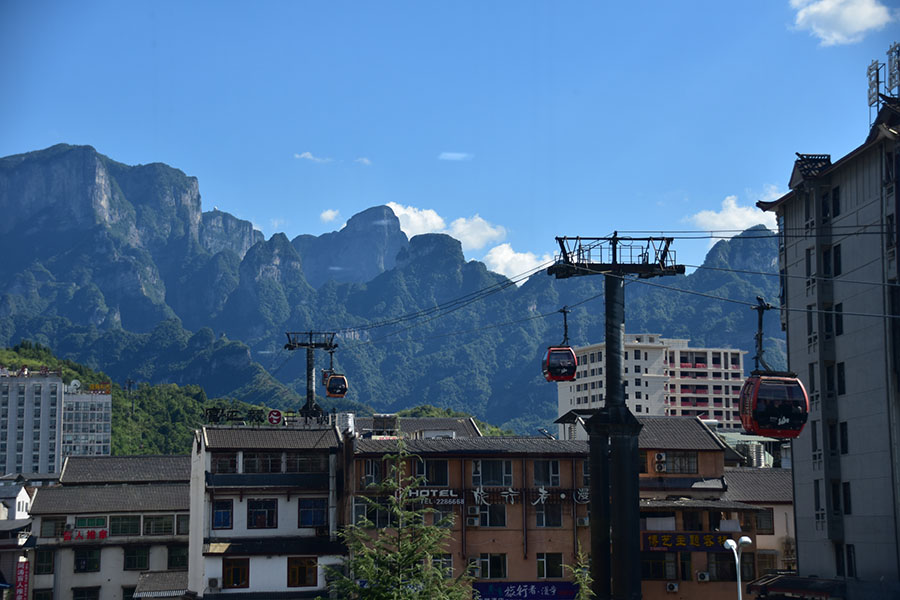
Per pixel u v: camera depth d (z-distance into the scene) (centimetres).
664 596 6619
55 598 8194
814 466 5925
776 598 5891
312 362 8469
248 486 6981
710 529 6788
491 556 6688
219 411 8156
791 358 6272
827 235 5947
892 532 5194
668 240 4838
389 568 3859
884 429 5303
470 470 6788
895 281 5238
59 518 8375
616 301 4778
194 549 7269
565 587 6675
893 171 5241
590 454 4747
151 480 9088
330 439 7306
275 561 6762
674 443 7250
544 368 5184
